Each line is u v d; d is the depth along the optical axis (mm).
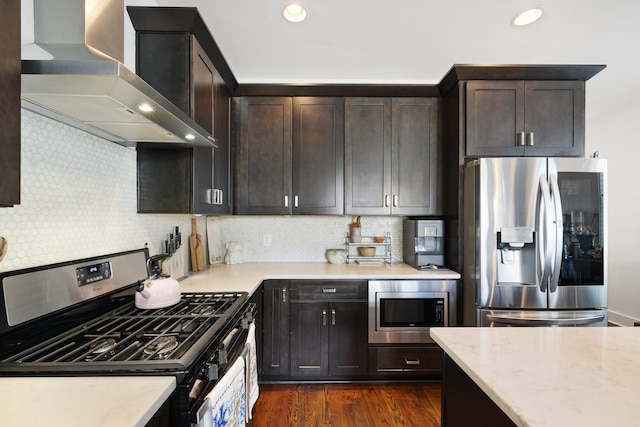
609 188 3645
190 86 1673
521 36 2064
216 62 2074
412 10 1791
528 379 755
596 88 2947
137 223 1769
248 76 2633
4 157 665
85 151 1379
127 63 1621
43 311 1074
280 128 2559
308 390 2271
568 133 2312
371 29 1979
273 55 2299
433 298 2324
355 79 2695
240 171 2557
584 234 2076
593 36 2062
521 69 2258
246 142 2557
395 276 2316
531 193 2055
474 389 894
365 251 2818
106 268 1407
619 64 2461
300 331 2330
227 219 2951
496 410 788
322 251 2961
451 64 2443
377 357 2336
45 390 734
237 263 2840
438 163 2578
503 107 2307
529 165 2059
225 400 1047
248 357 1466
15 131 695
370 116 2568
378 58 2350
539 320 2047
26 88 942
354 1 1714
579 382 740
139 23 1653
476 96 2305
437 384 2367
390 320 2336
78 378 794
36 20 1097
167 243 2072
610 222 3625
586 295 2080
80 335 1112
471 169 2168
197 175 1812
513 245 2068
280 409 2051
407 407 2082
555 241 2018
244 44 2154
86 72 882
